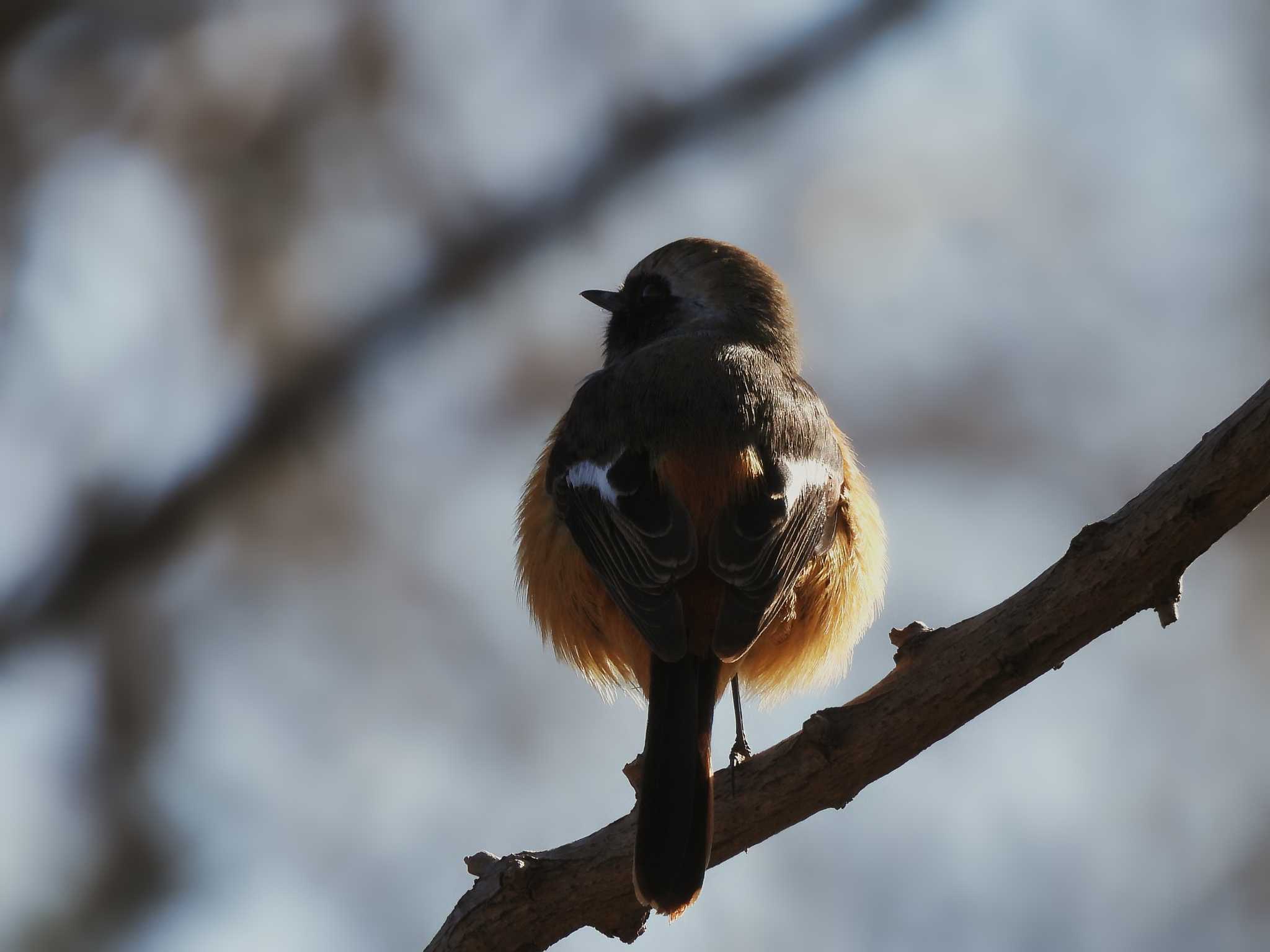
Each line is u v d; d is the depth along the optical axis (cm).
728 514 905
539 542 992
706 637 878
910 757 766
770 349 1098
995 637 753
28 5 1356
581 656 997
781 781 777
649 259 1193
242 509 1390
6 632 1341
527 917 778
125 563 1369
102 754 1309
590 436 970
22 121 1395
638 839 771
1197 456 729
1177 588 736
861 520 990
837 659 988
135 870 1269
